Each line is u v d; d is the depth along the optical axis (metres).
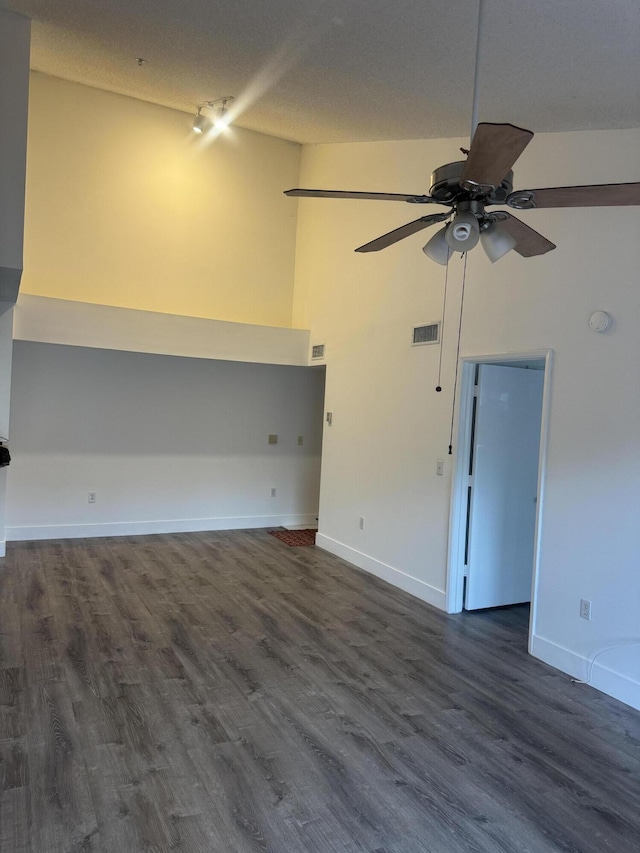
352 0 2.57
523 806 2.39
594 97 3.00
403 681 3.45
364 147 5.81
